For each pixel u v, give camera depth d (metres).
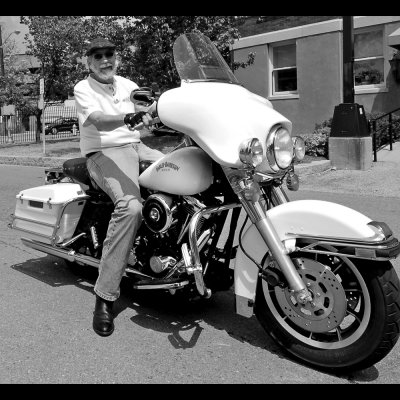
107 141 3.86
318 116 16.84
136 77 14.42
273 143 3.08
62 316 3.94
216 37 13.94
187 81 3.49
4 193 9.48
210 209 3.35
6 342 3.50
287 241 3.09
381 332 2.85
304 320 3.13
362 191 8.92
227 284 3.77
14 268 5.13
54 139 23.50
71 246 4.43
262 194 3.43
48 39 19.62
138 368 3.15
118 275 3.63
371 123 12.38
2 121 23.25
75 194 4.35
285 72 17.73
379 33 15.56
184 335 3.60
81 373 3.10
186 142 3.50
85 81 3.88
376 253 2.78
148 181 3.59
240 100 3.25
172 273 3.54
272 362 3.22
